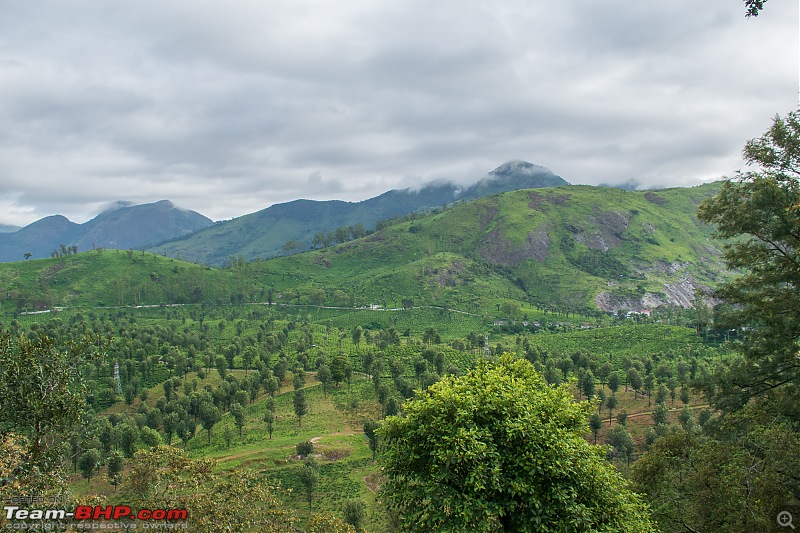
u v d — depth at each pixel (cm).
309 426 9781
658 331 15938
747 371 2789
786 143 2608
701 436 3042
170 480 2762
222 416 10800
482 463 1834
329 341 17450
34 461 2009
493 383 2152
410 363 13075
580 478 1895
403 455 2102
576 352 12662
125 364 12669
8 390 1981
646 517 2108
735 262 2853
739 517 2241
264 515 3008
